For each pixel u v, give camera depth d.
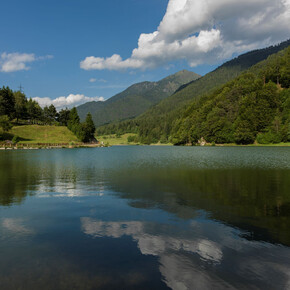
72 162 41.88
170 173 26.19
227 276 6.00
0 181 21.38
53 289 5.44
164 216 10.95
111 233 8.86
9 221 10.34
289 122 117.75
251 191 16.52
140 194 15.74
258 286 5.61
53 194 15.91
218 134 139.50
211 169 29.53
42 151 90.56
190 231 9.04
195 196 15.07
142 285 5.59
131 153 77.12
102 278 5.88
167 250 7.41
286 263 6.64
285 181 20.47
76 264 6.55
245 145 128.12
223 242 8.02
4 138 121.75
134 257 6.95
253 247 7.66
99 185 19.17
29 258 6.93
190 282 5.73
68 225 9.78
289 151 73.44
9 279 5.86
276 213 11.35
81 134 152.62
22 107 164.88
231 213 11.39
